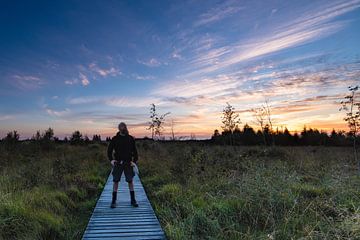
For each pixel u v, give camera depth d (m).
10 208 6.99
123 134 8.93
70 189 10.74
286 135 52.25
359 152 23.09
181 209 8.30
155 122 32.38
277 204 7.43
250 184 8.52
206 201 8.74
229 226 6.52
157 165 17.70
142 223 7.14
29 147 23.14
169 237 6.23
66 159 19.11
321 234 5.57
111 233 6.45
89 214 8.88
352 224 5.53
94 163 20.31
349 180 8.87
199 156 15.01
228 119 30.34
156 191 11.35
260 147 27.66
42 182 11.16
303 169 14.04
